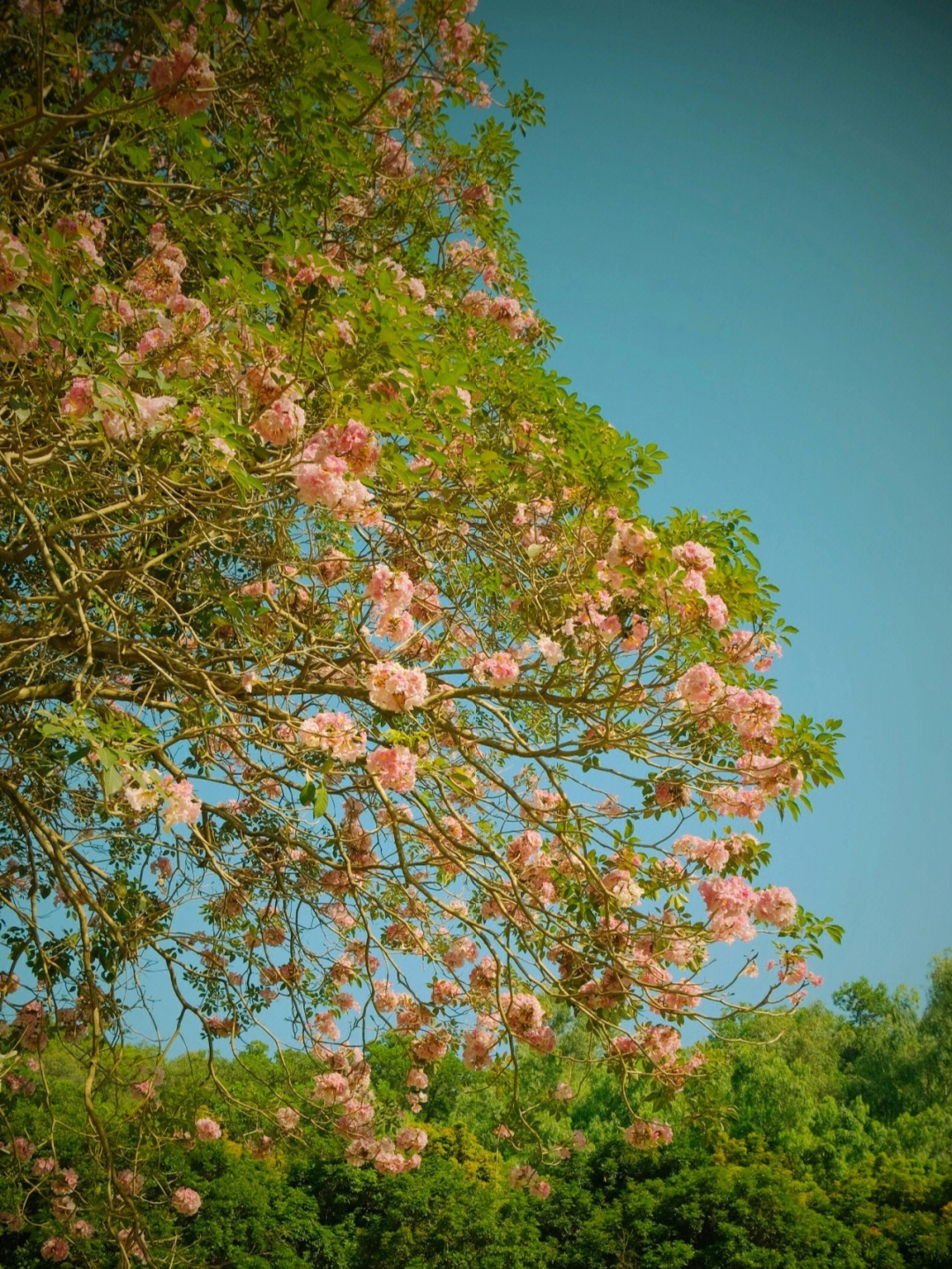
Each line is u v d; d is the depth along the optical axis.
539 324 6.56
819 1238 15.41
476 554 5.12
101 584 4.16
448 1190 14.98
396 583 3.99
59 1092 9.56
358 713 5.01
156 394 3.48
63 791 5.13
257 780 5.46
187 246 4.41
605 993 4.82
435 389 3.57
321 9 2.97
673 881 4.90
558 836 4.65
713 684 4.23
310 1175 15.19
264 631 4.76
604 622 4.52
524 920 5.05
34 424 3.47
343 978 5.83
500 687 4.46
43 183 4.30
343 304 3.35
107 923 4.66
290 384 3.51
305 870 5.69
